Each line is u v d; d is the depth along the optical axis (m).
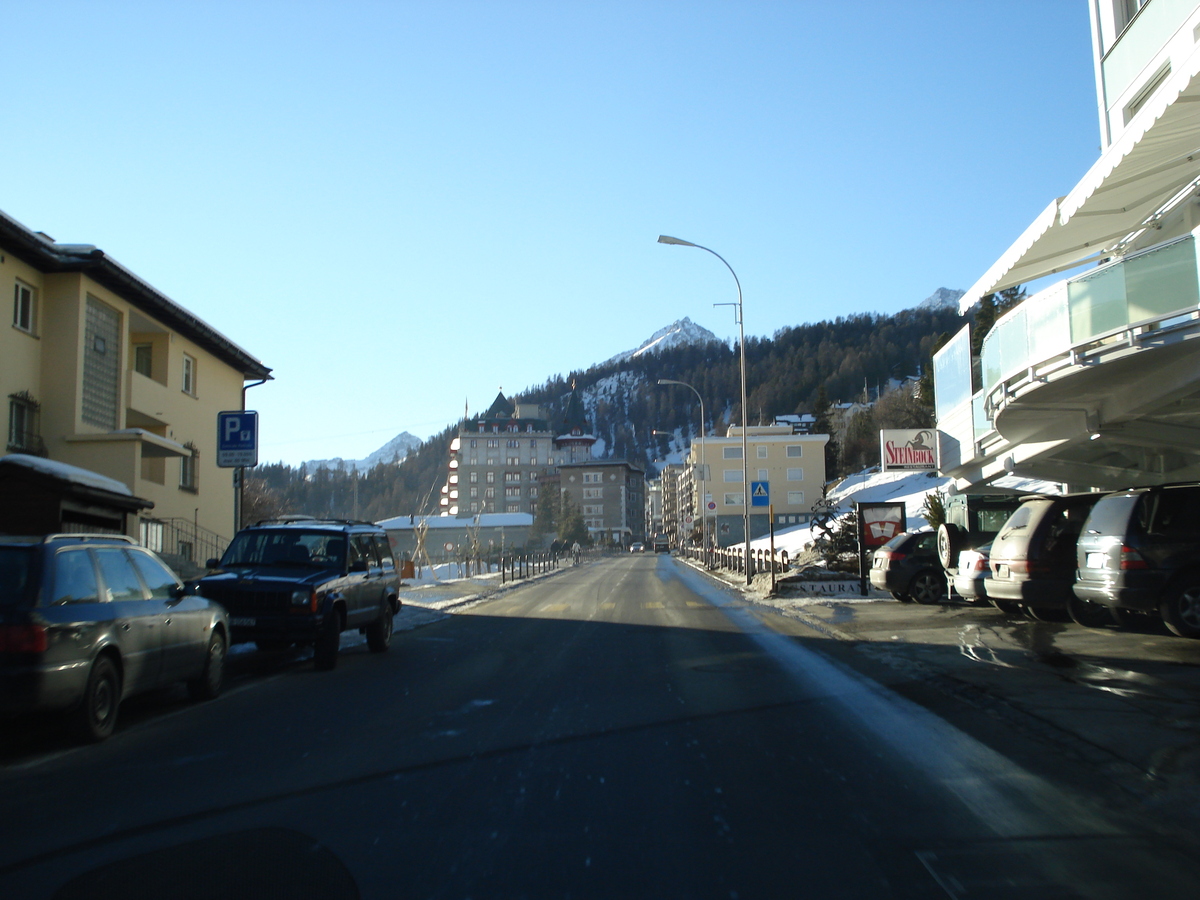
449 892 4.13
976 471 26.97
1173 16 17.11
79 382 22.75
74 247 22.55
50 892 4.18
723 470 85.25
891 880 4.22
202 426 30.55
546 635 15.69
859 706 8.51
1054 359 13.97
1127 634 12.94
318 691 10.04
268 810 5.43
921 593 19.48
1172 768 6.03
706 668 11.22
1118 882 4.16
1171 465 19.62
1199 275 11.66
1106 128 20.09
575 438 163.88
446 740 7.29
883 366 192.62
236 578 11.75
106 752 7.08
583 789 5.80
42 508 15.30
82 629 7.20
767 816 5.20
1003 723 7.59
